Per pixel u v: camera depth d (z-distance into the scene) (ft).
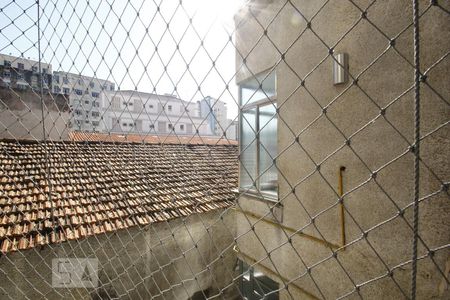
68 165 19.75
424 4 5.43
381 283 6.64
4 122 24.43
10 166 19.36
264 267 11.03
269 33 10.28
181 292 19.13
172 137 33.96
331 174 7.86
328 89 7.81
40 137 25.39
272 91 10.60
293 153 9.27
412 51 5.70
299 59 8.86
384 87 6.28
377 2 6.37
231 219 21.89
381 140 6.43
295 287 9.42
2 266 12.69
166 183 21.33
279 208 10.02
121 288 15.85
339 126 7.49
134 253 16.31
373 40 6.48
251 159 12.15
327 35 7.79
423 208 5.68
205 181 23.30
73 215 15.43
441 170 5.33
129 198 18.16
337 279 7.86
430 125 5.45
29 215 14.75
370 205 6.77
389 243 6.40
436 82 5.32
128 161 22.75
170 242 18.26
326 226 8.12
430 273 5.64
